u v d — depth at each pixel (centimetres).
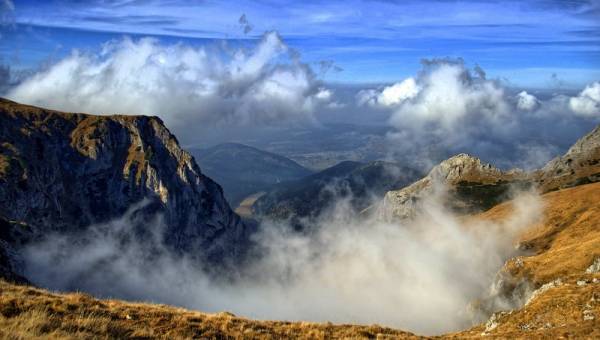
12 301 2409
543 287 6538
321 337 3017
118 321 2528
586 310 4709
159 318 2761
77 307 2620
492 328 5984
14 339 1658
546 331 3531
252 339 2700
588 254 9350
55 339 1728
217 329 2761
